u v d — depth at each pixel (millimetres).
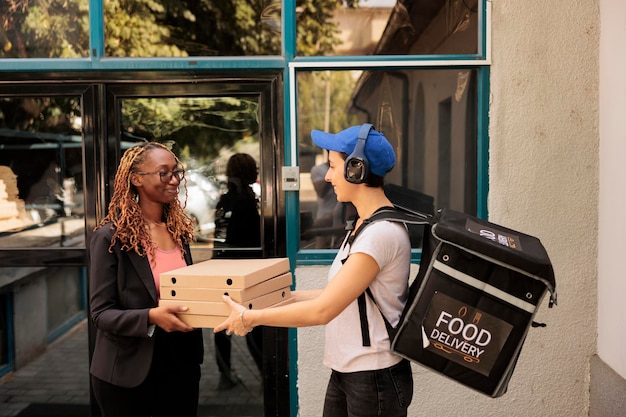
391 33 3158
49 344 3221
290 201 3148
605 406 2973
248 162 3188
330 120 3166
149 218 2268
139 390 2168
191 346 2285
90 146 3154
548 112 3096
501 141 3105
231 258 3197
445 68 3133
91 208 3168
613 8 2895
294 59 3129
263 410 3229
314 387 3162
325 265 3148
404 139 3178
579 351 3164
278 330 3174
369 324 1943
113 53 3164
